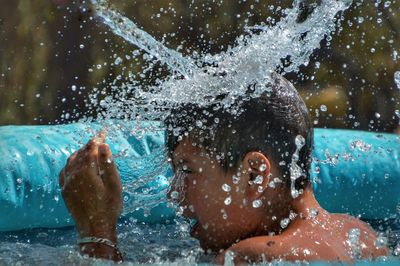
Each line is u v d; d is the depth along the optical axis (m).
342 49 15.13
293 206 5.70
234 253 5.29
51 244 7.16
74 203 5.88
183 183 5.75
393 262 5.50
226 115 5.61
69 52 15.17
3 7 15.36
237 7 15.34
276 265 5.15
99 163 5.85
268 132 5.57
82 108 14.89
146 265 5.63
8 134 8.34
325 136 9.12
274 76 5.90
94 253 5.76
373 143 9.04
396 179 8.77
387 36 15.14
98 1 6.71
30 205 7.87
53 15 15.38
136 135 7.66
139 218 7.91
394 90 15.08
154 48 6.54
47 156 8.07
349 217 6.08
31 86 14.97
